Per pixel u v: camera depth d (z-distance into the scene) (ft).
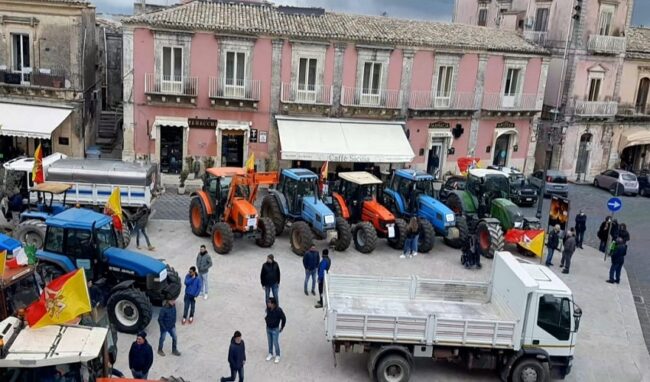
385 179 95.40
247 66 97.66
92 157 97.30
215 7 101.81
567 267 72.28
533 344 44.98
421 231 74.43
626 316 61.26
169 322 45.75
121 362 45.01
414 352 44.65
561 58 124.26
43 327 34.17
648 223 99.19
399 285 50.49
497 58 113.80
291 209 73.82
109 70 124.98
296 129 100.32
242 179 69.97
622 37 125.90
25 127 90.02
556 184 109.91
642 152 142.61
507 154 122.52
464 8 155.33
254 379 44.60
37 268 46.60
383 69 104.73
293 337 51.29
